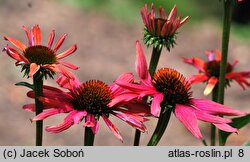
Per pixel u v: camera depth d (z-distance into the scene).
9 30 9.98
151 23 2.26
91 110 2.13
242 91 9.73
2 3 11.13
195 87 9.57
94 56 10.27
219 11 15.43
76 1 12.59
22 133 6.95
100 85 2.23
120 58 10.49
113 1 13.31
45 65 2.12
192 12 14.82
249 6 14.73
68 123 1.98
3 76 8.20
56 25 11.16
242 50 13.16
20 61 2.10
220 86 2.58
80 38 10.99
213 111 2.22
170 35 2.28
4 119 7.18
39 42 2.34
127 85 2.07
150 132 7.52
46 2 11.93
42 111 2.05
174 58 11.42
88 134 2.04
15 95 7.80
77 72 9.34
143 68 2.19
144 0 14.10
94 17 12.28
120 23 12.47
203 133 7.57
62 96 2.18
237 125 2.33
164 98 2.16
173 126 7.84
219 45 13.32
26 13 11.07
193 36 13.45
